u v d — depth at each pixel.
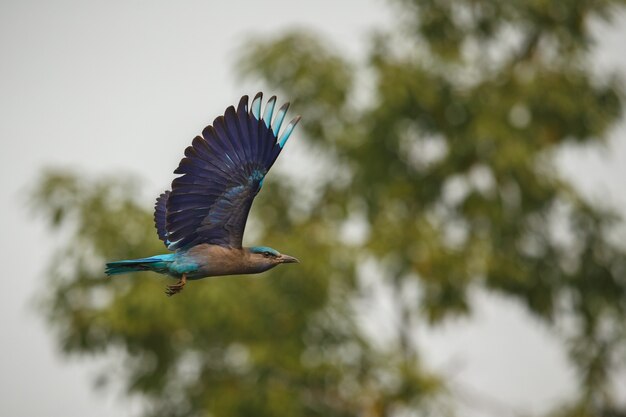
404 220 18.62
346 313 17.75
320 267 17.64
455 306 18.34
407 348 19.03
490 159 18.33
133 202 18.27
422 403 17.70
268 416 17.33
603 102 19.23
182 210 8.68
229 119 8.59
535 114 18.84
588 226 19.12
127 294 17.05
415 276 18.16
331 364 17.47
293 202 19.09
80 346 17.84
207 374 18.05
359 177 18.88
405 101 18.31
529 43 19.66
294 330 17.55
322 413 17.88
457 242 18.91
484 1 19.42
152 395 18.11
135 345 17.86
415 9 19.45
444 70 19.05
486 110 18.58
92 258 17.59
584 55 19.47
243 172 8.67
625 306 19.38
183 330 17.58
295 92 19.02
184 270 8.92
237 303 17.08
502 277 18.58
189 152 8.55
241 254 9.02
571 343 19.42
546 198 18.53
